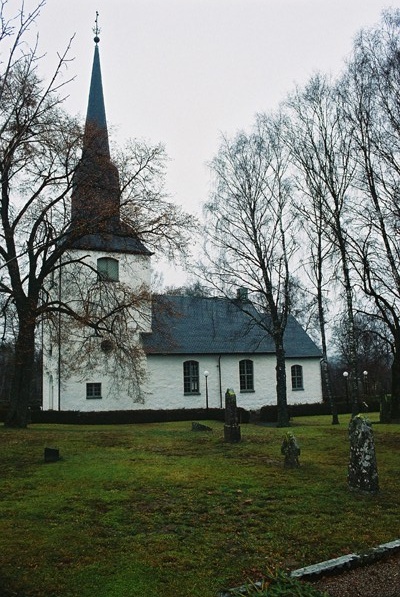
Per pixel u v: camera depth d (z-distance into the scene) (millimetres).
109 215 21781
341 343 38812
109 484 10414
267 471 11703
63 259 25688
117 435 18453
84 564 6422
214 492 9789
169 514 8469
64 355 28656
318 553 6812
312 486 10258
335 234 23359
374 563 6500
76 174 22484
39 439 17000
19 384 22500
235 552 6891
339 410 37531
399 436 17406
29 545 6980
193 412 32656
